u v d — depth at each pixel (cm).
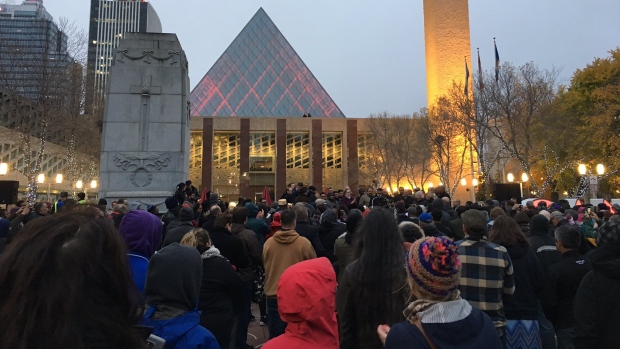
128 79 1522
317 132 6266
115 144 1480
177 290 285
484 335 194
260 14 8150
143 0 16538
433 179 5619
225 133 6303
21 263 140
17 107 2766
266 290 579
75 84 3158
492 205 1235
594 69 3906
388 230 312
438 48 5706
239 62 7681
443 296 203
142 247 369
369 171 5750
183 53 1608
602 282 347
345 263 527
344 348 312
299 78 7731
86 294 146
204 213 1091
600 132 3491
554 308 504
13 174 4050
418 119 4775
